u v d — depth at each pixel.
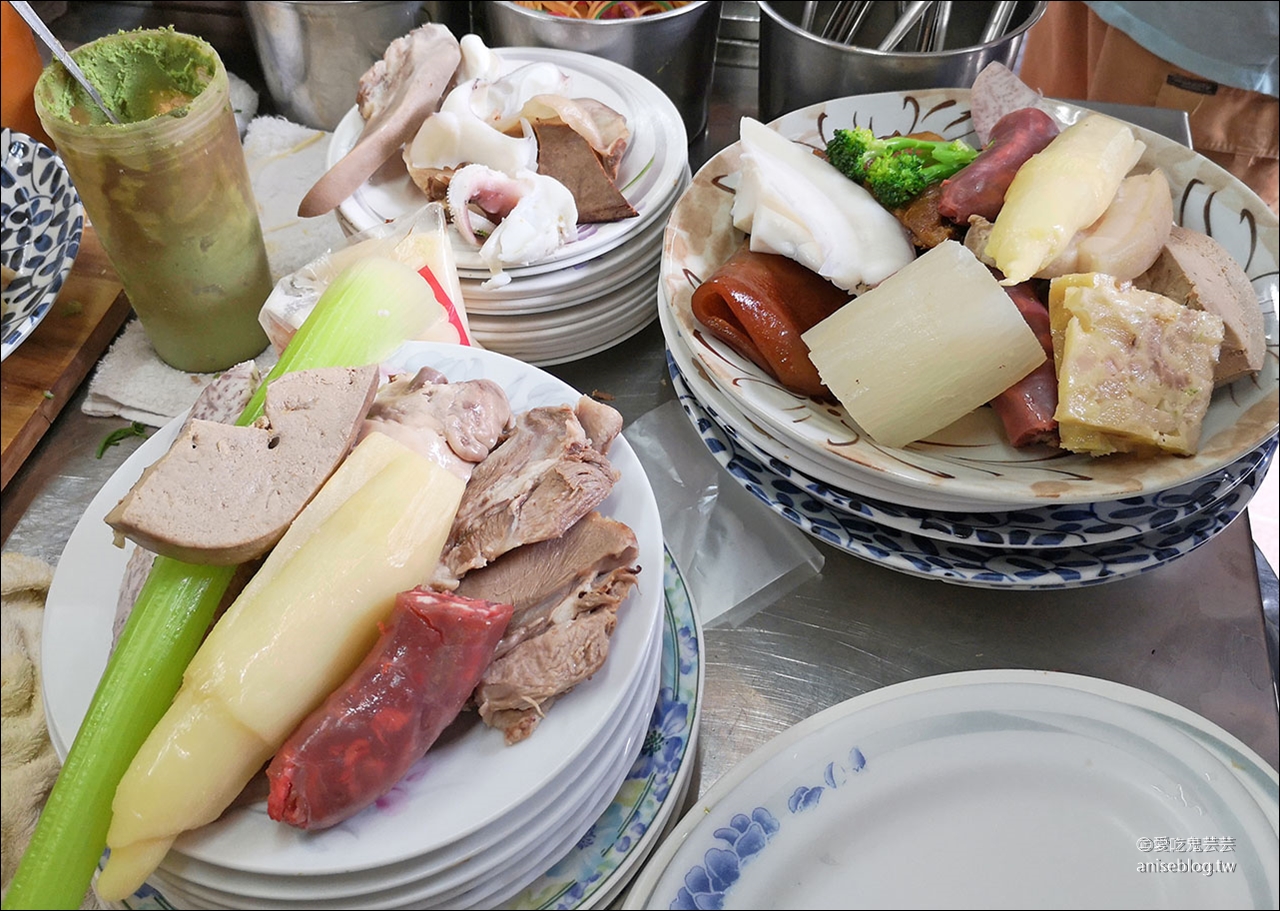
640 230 0.85
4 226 0.92
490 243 0.80
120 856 0.49
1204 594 0.77
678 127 0.93
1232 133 1.52
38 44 1.20
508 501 0.60
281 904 0.50
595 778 0.55
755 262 0.77
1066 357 0.68
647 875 0.52
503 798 0.51
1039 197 0.74
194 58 0.81
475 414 0.64
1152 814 0.52
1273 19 1.35
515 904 0.56
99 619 0.60
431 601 0.52
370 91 0.94
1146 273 0.77
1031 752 0.54
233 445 0.57
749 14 1.26
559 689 0.54
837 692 0.73
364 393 0.59
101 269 0.94
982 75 0.90
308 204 0.86
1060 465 0.69
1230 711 0.71
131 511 0.54
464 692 0.52
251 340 0.90
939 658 0.75
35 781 0.66
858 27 1.12
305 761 0.49
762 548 0.80
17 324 0.81
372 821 0.50
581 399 0.67
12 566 0.74
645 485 0.64
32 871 0.50
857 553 0.69
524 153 0.85
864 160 0.83
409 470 0.56
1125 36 1.49
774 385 0.74
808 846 0.51
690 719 0.63
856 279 0.76
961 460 0.70
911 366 0.69
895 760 0.54
